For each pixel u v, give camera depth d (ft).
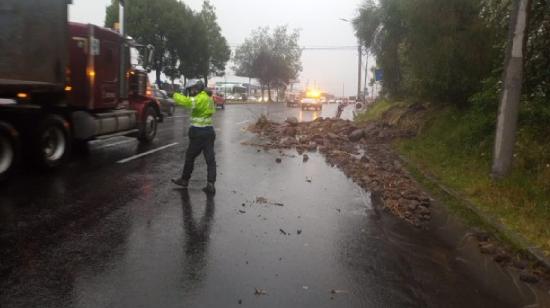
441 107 55.62
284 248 18.93
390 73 76.95
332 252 18.89
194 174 32.55
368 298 14.90
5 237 18.20
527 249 19.01
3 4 25.04
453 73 44.19
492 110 39.29
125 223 20.76
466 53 42.27
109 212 22.26
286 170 36.52
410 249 19.89
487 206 25.46
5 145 26.20
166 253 17.53
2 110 26.86
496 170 28.91
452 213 25.36
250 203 25.52
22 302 13.26
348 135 59.16
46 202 23.38
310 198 27.78
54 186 26.78
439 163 38.29
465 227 22.99
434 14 44.68
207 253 17.79
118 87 40.52
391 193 28.89
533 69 33.99
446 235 22.13
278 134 60.23
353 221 23.53
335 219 23.67
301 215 23.95
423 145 47.73
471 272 17.58
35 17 27.14
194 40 147.84
